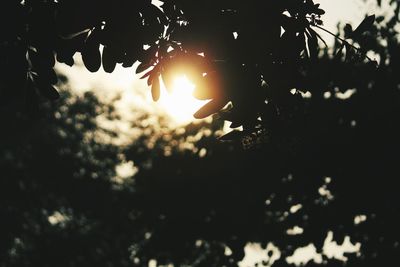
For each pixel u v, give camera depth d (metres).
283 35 2.84
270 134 3.15
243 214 8.20
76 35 2.95
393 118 6.62
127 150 11.64
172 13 2.92
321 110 6.75
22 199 19.00
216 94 2.91
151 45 2.95
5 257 18.05
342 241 6.90
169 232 8.93
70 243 18.03
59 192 19.42
